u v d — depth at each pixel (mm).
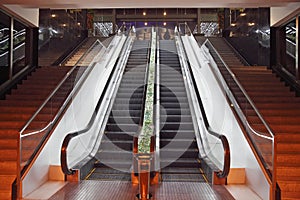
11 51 7922
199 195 4781
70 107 6293
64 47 12320
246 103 6047
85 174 5820
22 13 8062
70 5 7141
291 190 4445
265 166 4516
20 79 8375
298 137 5574
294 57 8117
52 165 5527
